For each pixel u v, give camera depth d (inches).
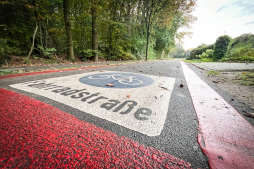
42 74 162.9
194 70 240.8
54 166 30.0
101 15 480.7
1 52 273.0
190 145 39.5
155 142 40.5
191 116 58.6
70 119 52.1
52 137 40.1
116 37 572.7
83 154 34.2
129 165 31.6
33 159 31.7
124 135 43.3
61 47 483.2
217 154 35.8
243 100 79.8
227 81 137.8
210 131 46.9
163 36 944.9
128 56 657.0
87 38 537.3
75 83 114.1
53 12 422.6
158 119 55.0
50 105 65.1
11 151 33.7
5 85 102.4
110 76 156.4
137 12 727.7
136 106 67.7
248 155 35.2
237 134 45.1
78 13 454.3
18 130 42.6
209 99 81.2
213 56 571.2
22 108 59.8
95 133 43.6
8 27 334.0
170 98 81.8
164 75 173.8
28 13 357.7
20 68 229.5
